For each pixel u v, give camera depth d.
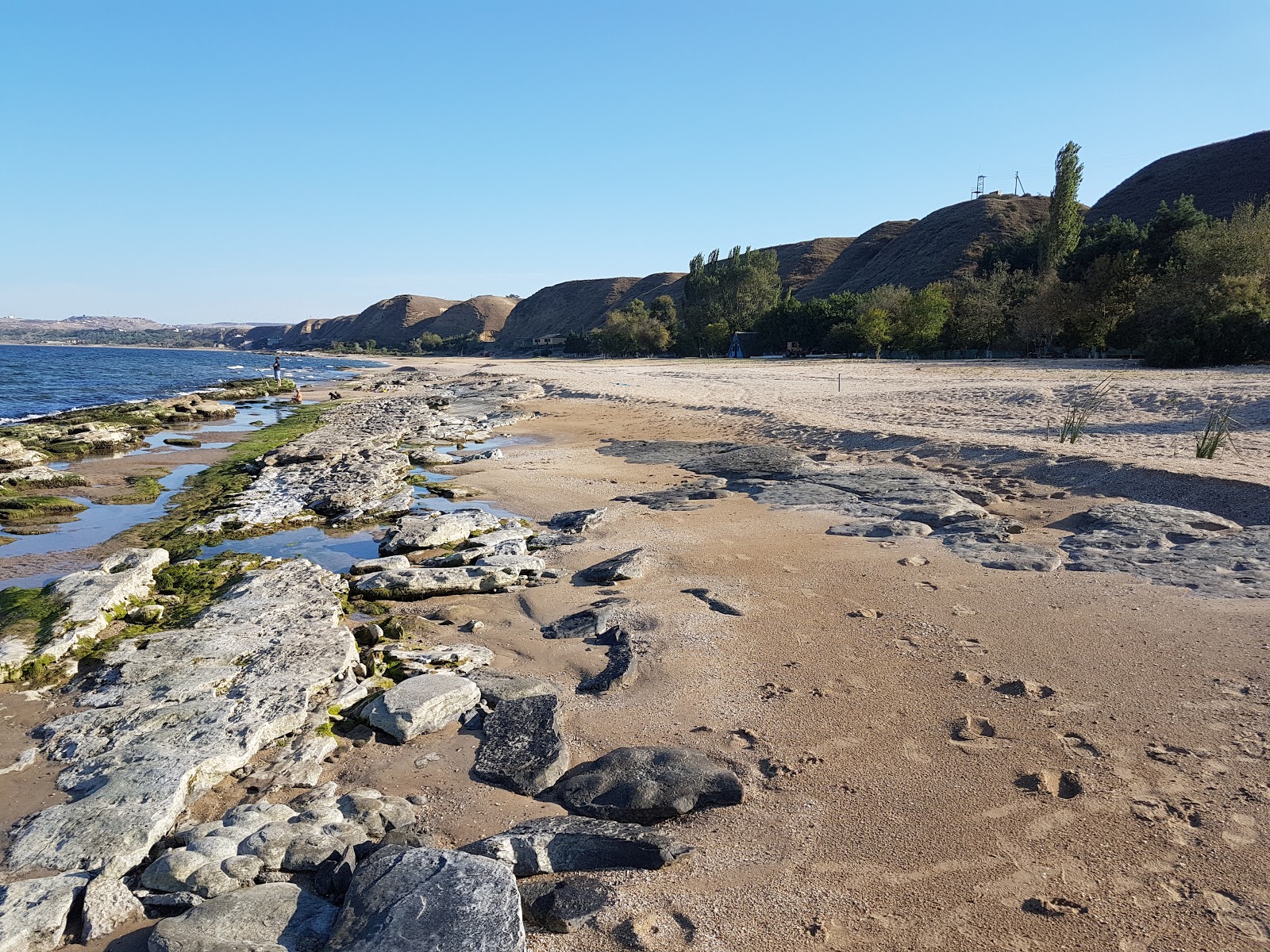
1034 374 30.73
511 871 4.07
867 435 18.22
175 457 22.12
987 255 72.75
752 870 4.29
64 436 24.17
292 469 18.45
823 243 135.25
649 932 3.82
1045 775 4.99
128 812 4.78
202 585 9.85
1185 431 16.47
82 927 3.97
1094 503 11.64
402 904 3.72
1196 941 3.61
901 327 54.81
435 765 5.57
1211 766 4.97
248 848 4.41
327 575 9.73
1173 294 33.41
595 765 5.37
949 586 8.62
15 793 5.20
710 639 7.54
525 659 7.42
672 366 59.59
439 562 10.50
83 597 8.66
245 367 96.75
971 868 4.21
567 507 13.89
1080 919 3.79
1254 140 77.44
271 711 6.10
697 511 12.87
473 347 160.00
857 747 5.52
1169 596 7.87
